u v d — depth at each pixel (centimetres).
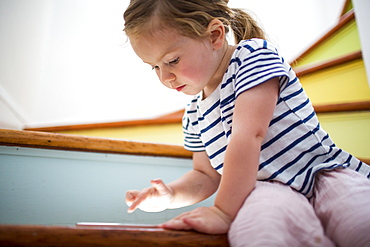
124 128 170
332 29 175
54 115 166
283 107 88
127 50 184
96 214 110
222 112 92
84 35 176
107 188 114
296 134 87
